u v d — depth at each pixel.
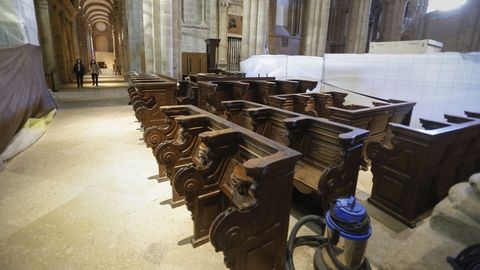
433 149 2.60
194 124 2.71
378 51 7.19
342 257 1.95
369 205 3.15
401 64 5.79
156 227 2.57
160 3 8.44
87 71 26.83
